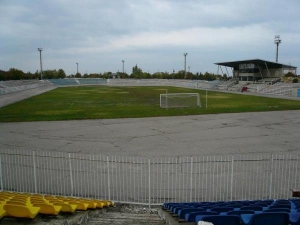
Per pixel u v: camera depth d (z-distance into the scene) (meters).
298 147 19.14
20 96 61.22
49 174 14.12
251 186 12.75
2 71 117.19
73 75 164.38
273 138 21.91
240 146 19.52
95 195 12.04
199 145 19.83
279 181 13.19
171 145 19.88
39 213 7.64
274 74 86.06
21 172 14.34
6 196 9.37
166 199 11.70
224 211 7.43
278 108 39.53
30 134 23.62
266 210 6.82
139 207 10.91
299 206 8.04
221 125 27.58
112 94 67.81
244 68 91.06
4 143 20.53
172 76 141.88
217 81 99.38
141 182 13.17
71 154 17.53
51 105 44.81
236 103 47.50
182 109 39.41
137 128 26.17
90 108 40.91
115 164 15.54
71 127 26.67
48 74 138.75
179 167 14.98
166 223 7.82
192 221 6.73
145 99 55.09
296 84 69.50
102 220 8.46
